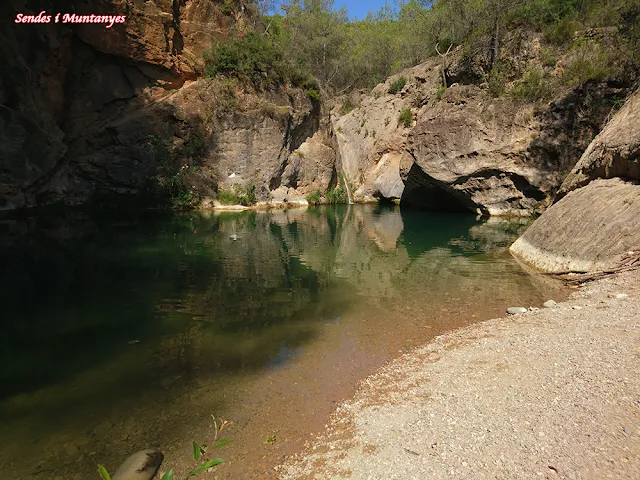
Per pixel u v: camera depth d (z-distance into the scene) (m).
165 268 10.16
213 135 23.69
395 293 8.63
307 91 28.22
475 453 3.47
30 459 3.67
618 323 5.84
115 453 3.75
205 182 23.22
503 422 3.84
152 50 22.23
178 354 5.71
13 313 7.05
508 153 20.45
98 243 12.62
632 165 9.70
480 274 10.05
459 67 23.84
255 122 24.66
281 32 33.06
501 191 21.22
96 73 21.33
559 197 12.89
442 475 3.27
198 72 24.39
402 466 3.43
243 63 25.08
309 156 27.97
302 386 4.94
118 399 4.60
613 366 4.55
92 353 5.68
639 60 17.20
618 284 7.71
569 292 8.26
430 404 4.33
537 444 3.47
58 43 19.20
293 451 3.79
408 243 14.40
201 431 4.09
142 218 18.30
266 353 5.80
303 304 7.89
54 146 19.06
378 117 32.88
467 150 21.28
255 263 11.02
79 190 20.36
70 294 8.04
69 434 4.00
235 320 7.01
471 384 4.63
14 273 9.32
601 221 9.45
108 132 21.30
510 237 15.44
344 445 3.81
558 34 20.45
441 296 8.39
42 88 19.11
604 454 3.24
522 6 21.64
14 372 5.13
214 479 3.46
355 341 6.24
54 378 5.01
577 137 18.64
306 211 24.20
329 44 41.88
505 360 5.12
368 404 4.46
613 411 3.76
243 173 24.48
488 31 22.80
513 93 20.70
